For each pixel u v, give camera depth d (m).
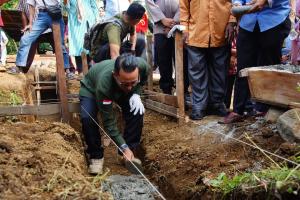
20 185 2.53
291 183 2.50
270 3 4.03
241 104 4.52
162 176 3.95
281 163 2.97
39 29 6.20
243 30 4.40
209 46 4.89
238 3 4.43
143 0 6.59
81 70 7.42
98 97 3.76
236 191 2.82
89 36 4.92
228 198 2.88
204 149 4.02
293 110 3.45
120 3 6.43
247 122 4.35
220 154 3.75
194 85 5.06
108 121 3.87
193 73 5.03
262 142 3.63
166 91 5.89
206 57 5.12
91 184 2.79
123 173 4.23
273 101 3.85
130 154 3.89
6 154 3.02
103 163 4.41
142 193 3.72
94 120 4.02
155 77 7.87
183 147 4.24
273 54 4.39
